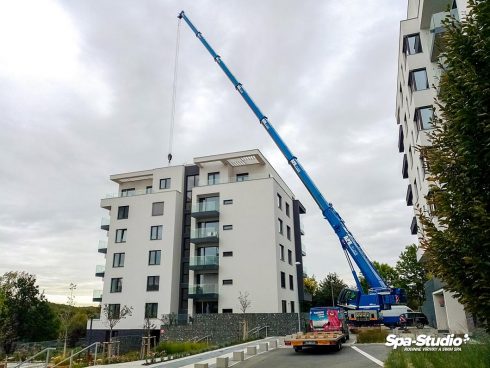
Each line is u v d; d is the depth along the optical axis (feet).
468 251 17.78
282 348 63.46
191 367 44.78
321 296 196.44
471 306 18.10
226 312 109.91
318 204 87.51
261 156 125.70
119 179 144.05
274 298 107.04
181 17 127.24
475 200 17.49
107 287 125.70
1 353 101.40
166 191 129.29
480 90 18.19
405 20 82.58
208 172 130.72
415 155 84.74
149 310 118.62
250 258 112.57
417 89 77.51
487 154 17.47
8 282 135.64
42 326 166.40
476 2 19.80
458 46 19.72
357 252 81.25
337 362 42.45
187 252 127.34
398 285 168.96
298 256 136.98
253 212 116.57
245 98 103.86
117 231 131.54
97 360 56.80
